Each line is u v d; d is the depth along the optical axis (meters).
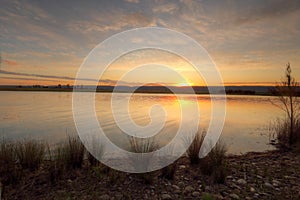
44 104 22.39
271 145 6.64
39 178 3.41
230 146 6.46
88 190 3.06
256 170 4.04
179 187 3.27
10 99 30.67
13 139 6.86
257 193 3.06
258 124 10.66
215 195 2.98
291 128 6.39
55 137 7.48
